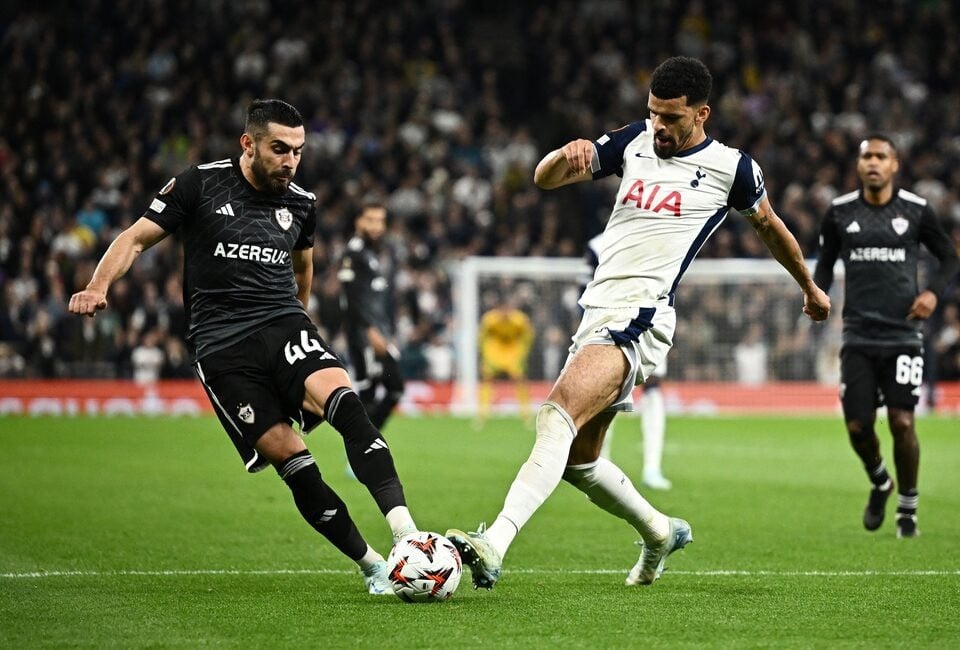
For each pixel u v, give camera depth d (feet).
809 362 226.99
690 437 185.68
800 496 116.67
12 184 240.73
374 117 275.80
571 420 61.57
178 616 58.03
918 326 91.20
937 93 298.35
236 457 146.20
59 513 98.68
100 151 256.32
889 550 83.46
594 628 55.52
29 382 217.36
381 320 123.03
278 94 272.51
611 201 262.88
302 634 53.98
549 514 102.17
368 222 123.24
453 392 230.27
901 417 90.17
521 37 324.19
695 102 62.80
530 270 226.17
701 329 226.17
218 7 288.30
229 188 63.82
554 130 291.17
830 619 58.08
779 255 66.80
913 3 316.40
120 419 203.72
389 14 299.17
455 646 51.72
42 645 52.21
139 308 222.89
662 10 308.81
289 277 65.21
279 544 83.82
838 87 291.58
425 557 59.72
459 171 271.28
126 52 281.54
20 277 226.99
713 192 64.23
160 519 96.22
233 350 63.21
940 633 55.06
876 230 91.15
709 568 75.25
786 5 310.86
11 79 263.49
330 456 151.12
